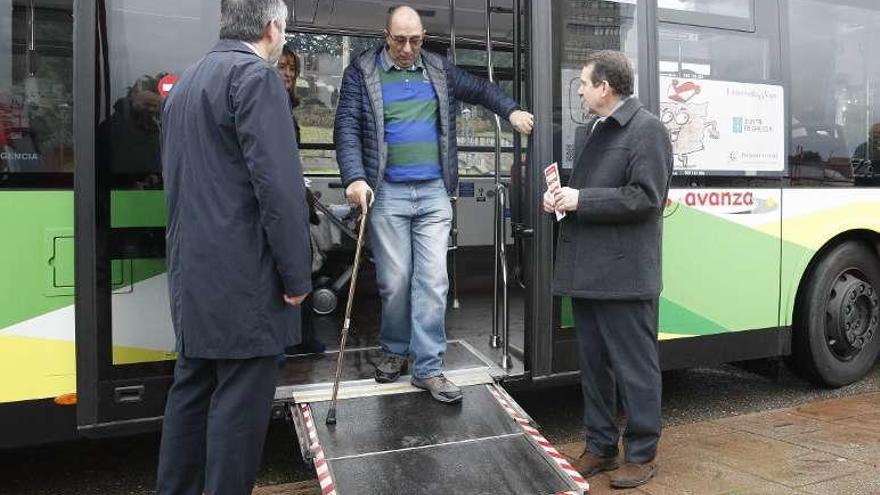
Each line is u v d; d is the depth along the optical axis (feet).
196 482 8.82
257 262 8.06
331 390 11.81
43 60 9.90
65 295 10.03
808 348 15.67
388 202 12.10
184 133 8.17
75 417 10.18
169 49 10.21
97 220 9.87
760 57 14.61
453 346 14.32
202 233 7.98
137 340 10.16
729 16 14.25
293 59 16.01
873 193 16.05
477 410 11.42
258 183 7.77
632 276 10.29
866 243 16.43
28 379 9.93
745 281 14.55
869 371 18.02
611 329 10.65
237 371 8.23
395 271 12.15
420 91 12.19
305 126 19.49
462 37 18.81
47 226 9.93
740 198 14.39
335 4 17.61
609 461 11.37
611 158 10.34
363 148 12.16
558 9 12.46
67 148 9.99
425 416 11.19
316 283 16.37
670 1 13.67
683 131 13.79
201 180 8.01
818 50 15.34
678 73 13.75
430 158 12.26
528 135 12.34
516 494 9.52
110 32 9.95
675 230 13.73
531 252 12.44
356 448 10.27
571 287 10.62
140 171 10.08
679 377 17.53
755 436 13.00
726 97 14.23
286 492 10.85
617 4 12.93
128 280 10.09
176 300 8.27
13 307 9.82
